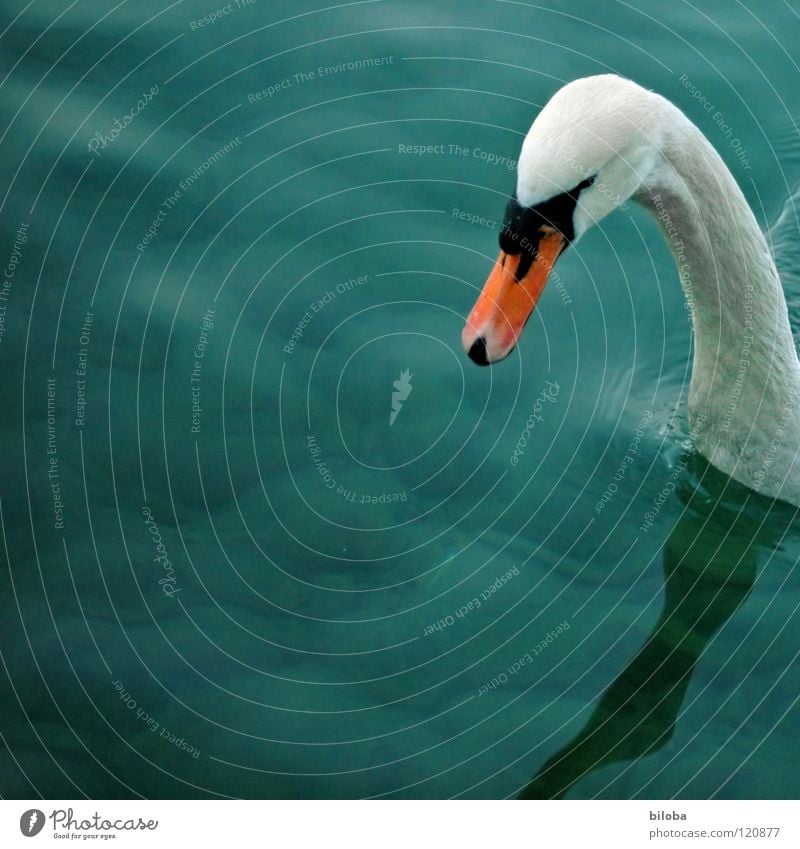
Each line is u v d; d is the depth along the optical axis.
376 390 5.13
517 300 4.08
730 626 4.62
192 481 4.89
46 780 4.15
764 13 6.31
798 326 5.77
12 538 4.71
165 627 4.53
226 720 4.32
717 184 4.09
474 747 4.26
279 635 4.54
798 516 4.90
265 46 6.01
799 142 6.05
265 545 4.76
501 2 6.23
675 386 5.26
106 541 4.73
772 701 4.39
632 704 4.36
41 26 6.00
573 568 4.75
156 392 5.06
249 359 5.16
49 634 4.49
